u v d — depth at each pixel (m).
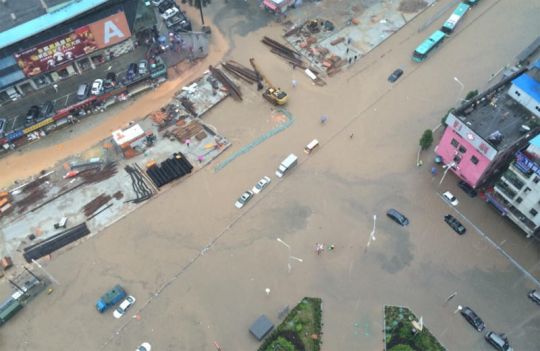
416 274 69.00
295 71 97.12
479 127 71.94
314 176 80.38
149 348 63.03
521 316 64.75
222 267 70.44
